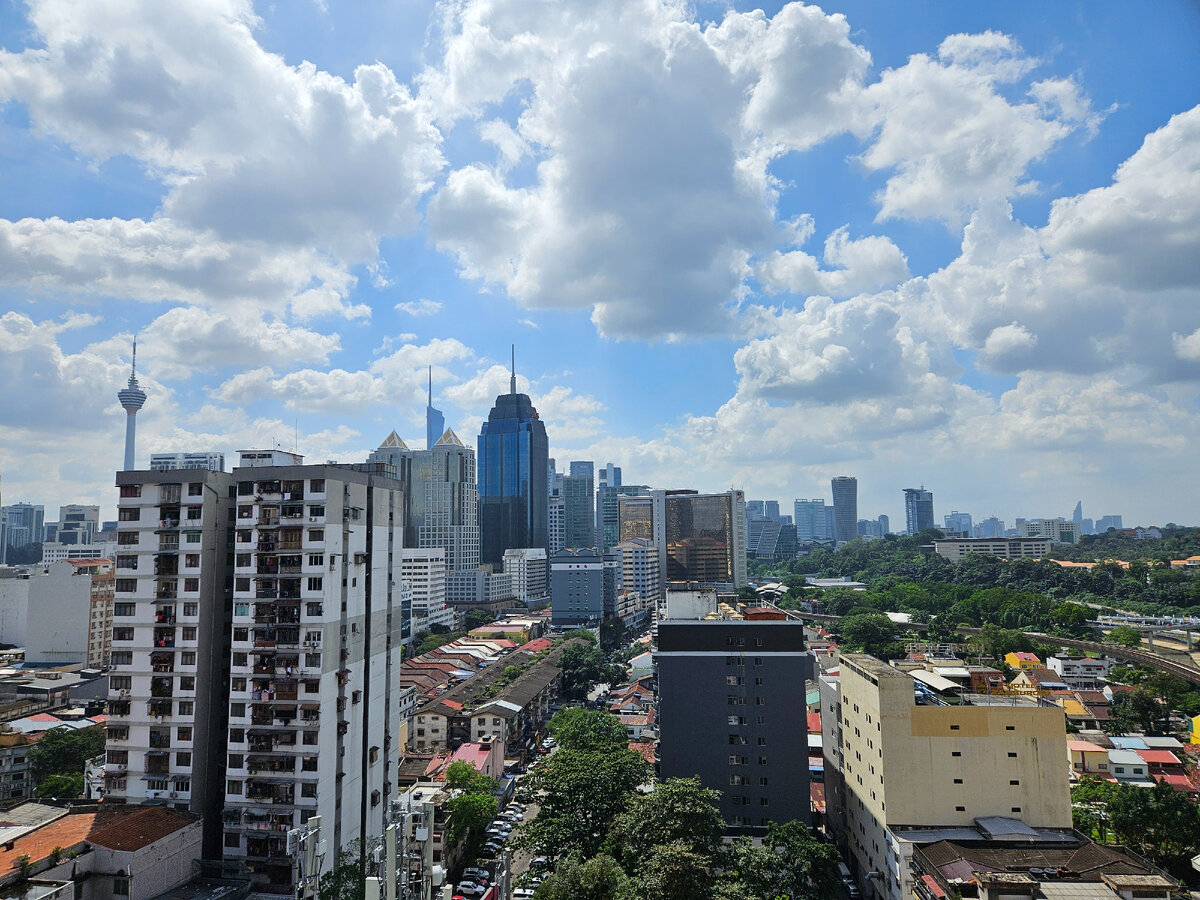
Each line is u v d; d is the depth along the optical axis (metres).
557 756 101.75
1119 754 118.88
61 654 195.00
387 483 96.56
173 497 86.62
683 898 65.50
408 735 149.88
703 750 99.56
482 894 93.12
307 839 38.88
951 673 99.38
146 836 73.75
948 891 66.69
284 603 80.81
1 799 116.12
